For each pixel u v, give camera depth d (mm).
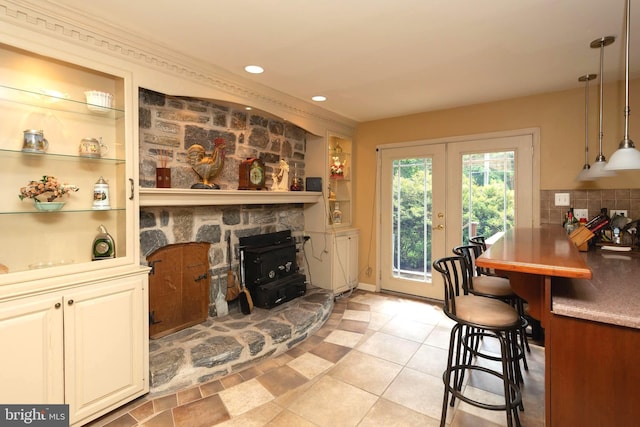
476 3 1765
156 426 1850
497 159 3572
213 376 2330
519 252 1665
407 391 2191
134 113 2145
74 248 2082
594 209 3076
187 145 2842
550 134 3266
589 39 2168
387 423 1882
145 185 2557
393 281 4352
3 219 1829
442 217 3938
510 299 2240
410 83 3000
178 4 1780
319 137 4082
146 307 2096
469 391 2180
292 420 1907
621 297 1381
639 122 2895
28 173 1896
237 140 3299
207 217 3053
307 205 4203
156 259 2670
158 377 2137
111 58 2031
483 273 2824
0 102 1786
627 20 1727
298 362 2572
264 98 3148
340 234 4164
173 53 2305
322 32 2084
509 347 2012
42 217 1961
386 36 2135
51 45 1778
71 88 2020
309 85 3047
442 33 2092
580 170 3133
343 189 4629
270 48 2307
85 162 2107
